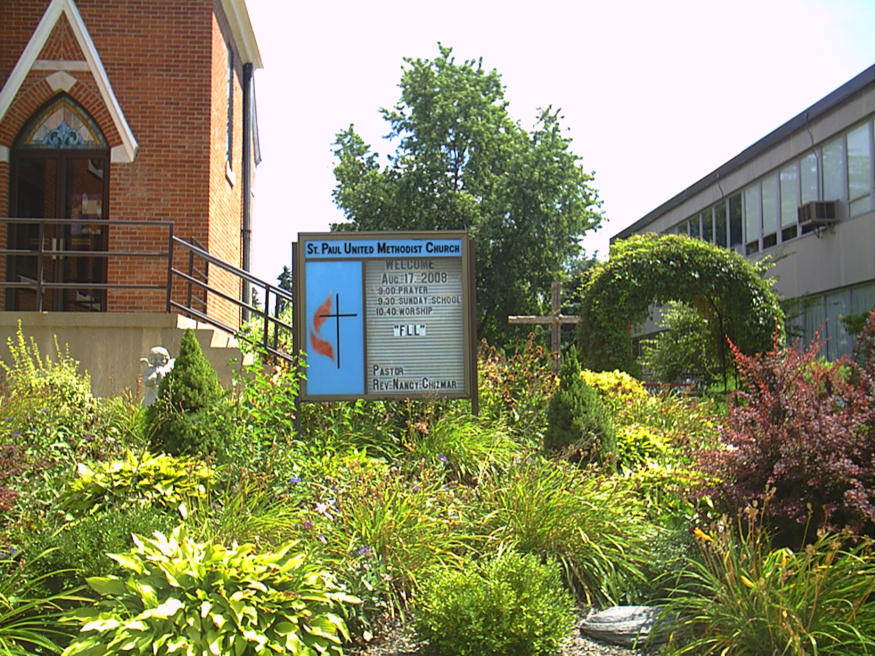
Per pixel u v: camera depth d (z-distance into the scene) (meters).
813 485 5.80
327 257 9.23
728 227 30.00
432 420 8.83
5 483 6.13
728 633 4.96
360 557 5.65
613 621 5.56
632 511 6.95
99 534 5.39
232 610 4.60
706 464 6.55
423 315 9.23
